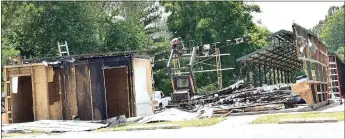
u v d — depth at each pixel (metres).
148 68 19.91
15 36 36.34
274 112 15.82
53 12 35.06
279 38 25.58
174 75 25.64
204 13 47.47
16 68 18.83
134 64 18.59
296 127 10.14
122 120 16.08
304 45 15.70
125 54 18.55
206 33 47.38
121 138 9.98
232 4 47.22
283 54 29.73
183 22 48.56
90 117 18.20
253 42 48.25
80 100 18.39
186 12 48.19
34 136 12.13
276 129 9.99
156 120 15.38
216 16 46.91
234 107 17.55
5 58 29.00
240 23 46.91
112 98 20.86
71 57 19.48
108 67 18.30
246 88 24.47
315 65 16.95
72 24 35.53
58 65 18.78
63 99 18.69
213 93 24.16
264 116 13.88
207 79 45.72
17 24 34.69
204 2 47.53
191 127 12.00
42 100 18.58
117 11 44.50
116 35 39.97
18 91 20.08
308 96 15.56
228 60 46.72
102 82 18.22
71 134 12.22
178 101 23.72
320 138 8.14
